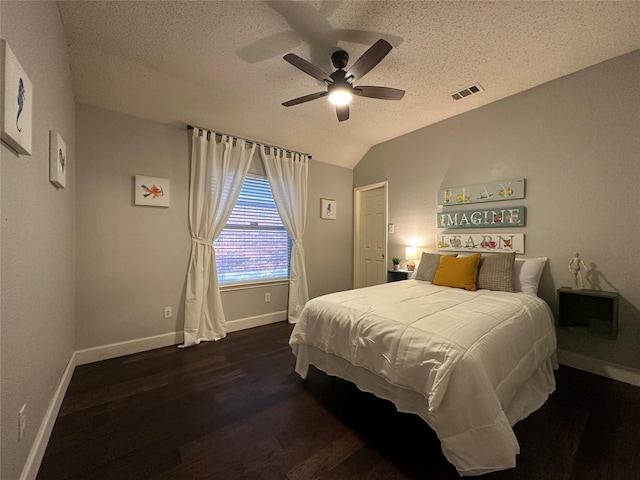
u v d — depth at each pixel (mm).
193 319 2930
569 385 2090
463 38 2000
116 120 2619
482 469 1150
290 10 1748
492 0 1671
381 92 2184
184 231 2998
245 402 1867
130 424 1631
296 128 3541
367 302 2008
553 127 2541
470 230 3146
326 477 1265
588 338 2344
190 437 1525
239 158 3271
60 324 1853
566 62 2283
